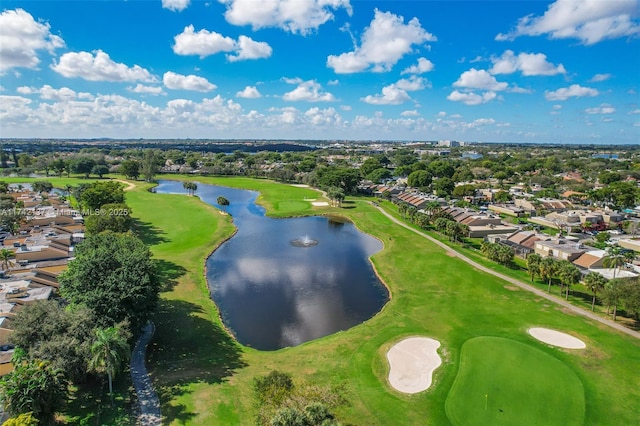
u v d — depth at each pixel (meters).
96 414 48.94
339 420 48.25
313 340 71.31
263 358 63.97
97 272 63.91
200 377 57.44
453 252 121.06
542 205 185.88
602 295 76.06
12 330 60.72
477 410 50.75
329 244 136.00
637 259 108.50
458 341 67.94
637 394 54.19
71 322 54.31
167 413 49.38
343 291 94.44
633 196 190.12
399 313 79.81
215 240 134.38
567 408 51.12
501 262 110.06
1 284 81.44
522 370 59.09
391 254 119.94
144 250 78.25
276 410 43.88
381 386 55.72
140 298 62.25
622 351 64.75
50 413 44.31
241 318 80.06
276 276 103.94
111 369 49.78
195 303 84.25
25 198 187.25
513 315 78.31
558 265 87.81
